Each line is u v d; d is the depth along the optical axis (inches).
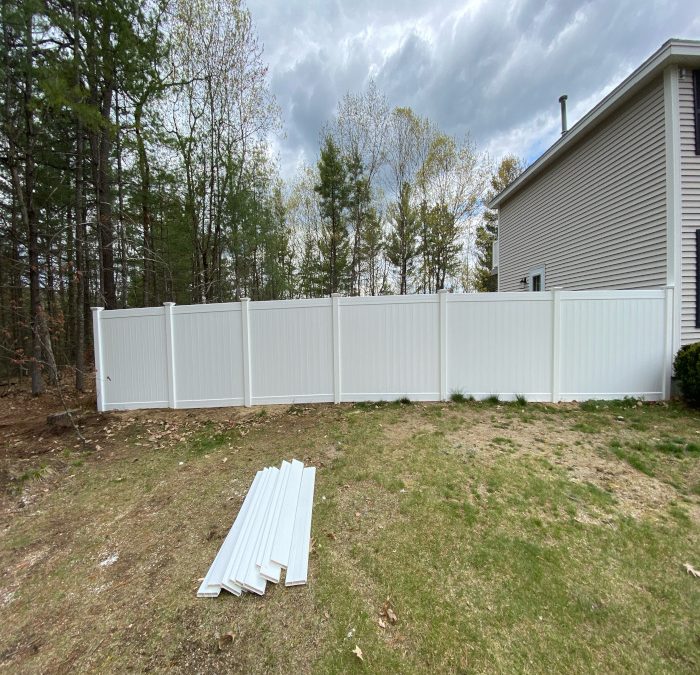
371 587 83.4
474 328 232.7
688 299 233.6
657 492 120.7
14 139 301.1
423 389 236.8
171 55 393.1
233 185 444.1
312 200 839.7
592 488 123.1
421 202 781.3
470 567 88.4
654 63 233.8
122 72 327.9
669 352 229.8
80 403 290.4
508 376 232.5
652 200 252.2
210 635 72.7
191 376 245.8
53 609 82.5
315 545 98.7
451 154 764.6
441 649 67.4
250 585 82.9
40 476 154.4
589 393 230.5
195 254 470.9
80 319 356.5
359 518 110.6
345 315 237.9
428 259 813.9
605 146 298.2
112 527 115.6
